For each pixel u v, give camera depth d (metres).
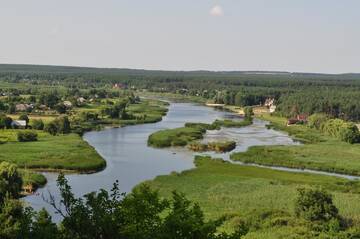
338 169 116.81
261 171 108.50
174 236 22.67
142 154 128.38
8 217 45.97
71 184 93.81
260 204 77.94
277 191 87.38
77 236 22.84
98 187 91.38
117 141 150.25
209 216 68.75
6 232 38.22
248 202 79.19
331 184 97.56
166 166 113.31
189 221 23.16
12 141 135.88
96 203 23.89
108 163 115.81
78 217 23.22
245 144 151.50
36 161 109.50
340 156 131.62
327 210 67.38
